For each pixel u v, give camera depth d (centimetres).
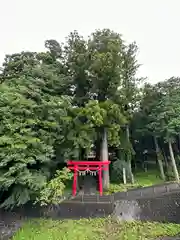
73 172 2686
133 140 4000
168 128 3139
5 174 1788
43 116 2244
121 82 2875
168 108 3172
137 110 3447
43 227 2011
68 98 2419
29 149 1964
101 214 2180
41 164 2250
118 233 1945
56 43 3262
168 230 2011
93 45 2912
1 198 2103
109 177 3083
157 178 3381
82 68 2889
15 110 1969
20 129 1942
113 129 2778
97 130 2878
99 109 2616
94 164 2619
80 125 2662
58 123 2364
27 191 1994
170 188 2344
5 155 1817
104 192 2659
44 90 2516
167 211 2177
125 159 3238
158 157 3534
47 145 2144
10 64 2800
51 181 2089
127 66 3039
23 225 2030
